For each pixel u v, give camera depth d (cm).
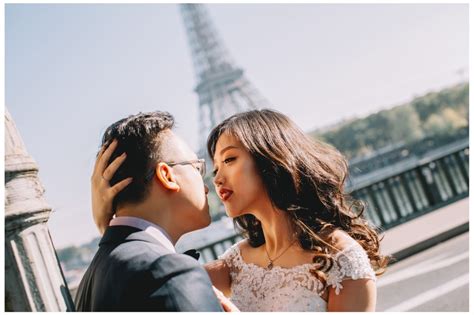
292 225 206
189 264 136
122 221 153
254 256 223
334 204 213
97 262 148
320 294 185
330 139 8938
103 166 159
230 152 205
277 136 206
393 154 6588
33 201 144
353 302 179
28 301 137
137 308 128
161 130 163
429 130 8731
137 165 155
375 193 942
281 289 193
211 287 136
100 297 136
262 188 205
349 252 187
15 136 149
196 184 164
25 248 139
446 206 980
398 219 945
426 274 625
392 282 629
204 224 166
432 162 1023
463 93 8775
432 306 502
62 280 148
